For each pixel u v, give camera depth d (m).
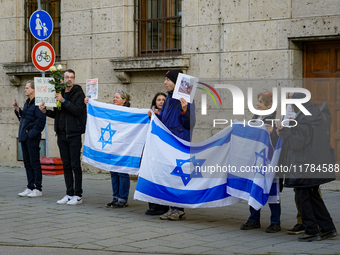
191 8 10.81
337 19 9.18
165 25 11.53
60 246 5.66
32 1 13.54
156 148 7.05
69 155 8.38
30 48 13.67
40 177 9.09
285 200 8.50
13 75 13.39
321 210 5.95
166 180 6.92
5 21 13.70
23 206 8.09
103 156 8.09
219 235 6.17
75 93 8.33
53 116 8.40
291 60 9.76
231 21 10.33
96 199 8.77
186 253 5.35
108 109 8.19
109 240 5.91
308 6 9.52
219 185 6.68
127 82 11.71
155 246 5.64
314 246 5.57
